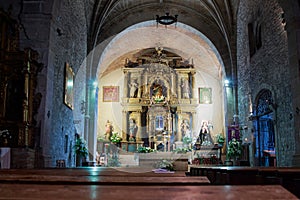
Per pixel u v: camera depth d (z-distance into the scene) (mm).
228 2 19469
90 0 18531
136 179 2127
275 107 13023
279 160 12727
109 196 1130
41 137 9641
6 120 9125
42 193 1178
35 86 9867
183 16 21328
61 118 12336
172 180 2045
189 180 2047
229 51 20172
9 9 10297
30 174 2695
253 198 1073
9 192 1193
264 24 14328
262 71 14695
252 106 15969
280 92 12602
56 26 10914
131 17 21125
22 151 8531
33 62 9766
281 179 3621
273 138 15141
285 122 12148
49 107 10172
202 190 1279
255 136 15570
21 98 9414
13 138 9000
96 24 19594
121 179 2148
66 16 12844
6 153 8180
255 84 15672
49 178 2262
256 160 15461
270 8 13492
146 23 21359
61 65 12195
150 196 1122
